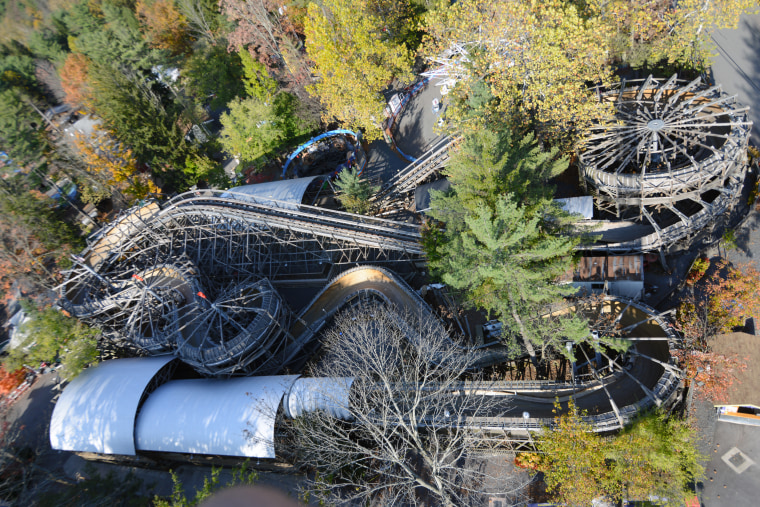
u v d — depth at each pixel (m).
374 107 47.88
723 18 39.94
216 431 31.84
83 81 61.81
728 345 28.38
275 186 46.47
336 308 40.12
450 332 36.59
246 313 41.06
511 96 36.88
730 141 34.53
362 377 29.19
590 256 36.50
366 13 51.28
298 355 40.94
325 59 45.66
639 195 36.12
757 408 26.62
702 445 28.27
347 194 45.47
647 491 23.58
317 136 56.56
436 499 29.23
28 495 31.50
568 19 36.06
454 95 42.47
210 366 36.31
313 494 27.03
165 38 70.44
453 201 31.83
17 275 50.31
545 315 32.25
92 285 45.19
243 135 54.72
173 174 58.59
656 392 27.12
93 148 57.94
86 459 38.97
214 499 26.67
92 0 78.44
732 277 31.53
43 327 39.03
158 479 36.06
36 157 56.53
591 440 24.50
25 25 84.44
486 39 40.28
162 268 44.16
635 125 37.47
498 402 30.53
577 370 32.09
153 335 39.38
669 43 41.75
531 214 28.05
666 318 31.58
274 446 30.42
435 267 33.31
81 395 36.25
